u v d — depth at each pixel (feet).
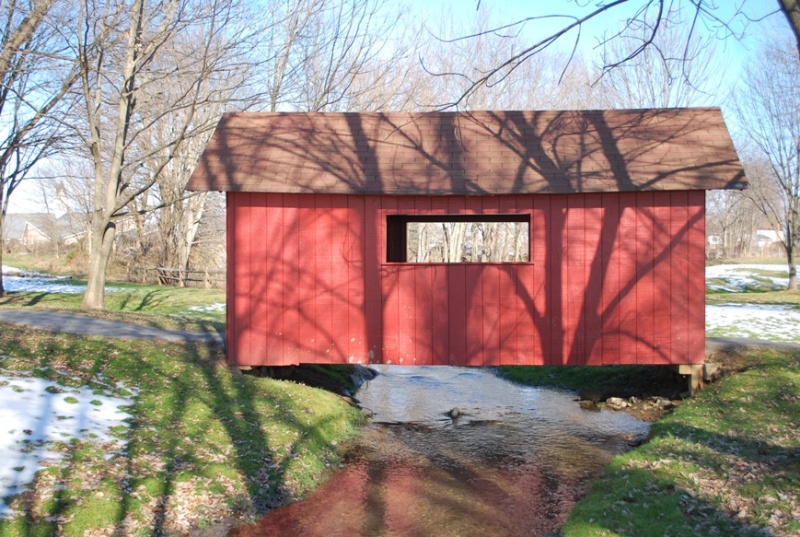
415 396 47.55
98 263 56.90
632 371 48.49
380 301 37.76
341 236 37.73
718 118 39.99
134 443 25.36
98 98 55.88
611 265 37.17
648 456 27.94
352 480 28.53
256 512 23.54
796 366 37.81
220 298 82.53
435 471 30.09
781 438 27.66
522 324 37.50
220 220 152.97
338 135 40.22
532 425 38.58
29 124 56.95
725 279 120.26
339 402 38.70
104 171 81.92
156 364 36.47
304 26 70.18
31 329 40.60
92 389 30.78
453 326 37.68
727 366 39.42
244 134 40.22
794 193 95.81
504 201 37.24
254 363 38.11
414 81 88.89
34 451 22.57
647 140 38.63
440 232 142.31
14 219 280.31
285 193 37.76
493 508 25.59
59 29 50.14
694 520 20.66
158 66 69.92
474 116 41.42
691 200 36.86
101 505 20.33
